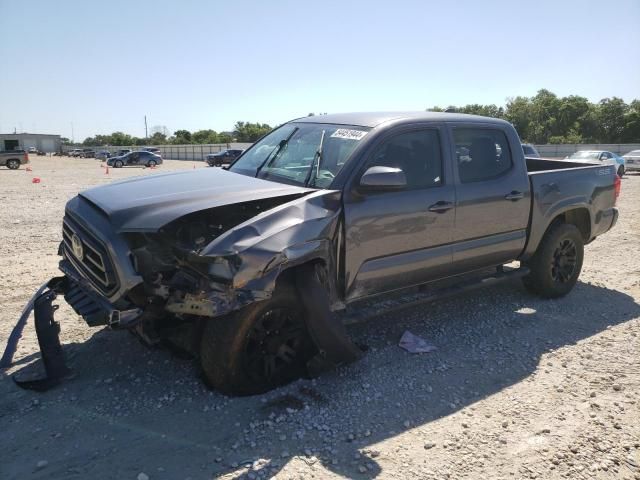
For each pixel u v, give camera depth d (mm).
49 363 3961
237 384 3703
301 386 3943
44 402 3715
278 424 3455
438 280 4918
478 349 4699
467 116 5176
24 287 6191
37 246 8469
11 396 3795
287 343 3957
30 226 10422
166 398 3758
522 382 4125
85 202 4238
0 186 20969
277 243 3521
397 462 3123
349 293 4223
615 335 5062
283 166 4707
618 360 4520
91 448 3207
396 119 4613
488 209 5043
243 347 3641
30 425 3443
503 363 4438
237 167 5172
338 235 4031
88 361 4316
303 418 3531
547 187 5617
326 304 3768
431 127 4762
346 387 3963
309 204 3854
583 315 5582
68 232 4277
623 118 85438
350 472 3023
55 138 127812
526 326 5238
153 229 3404
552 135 89062
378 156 4355
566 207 5824
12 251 8055
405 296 4742
